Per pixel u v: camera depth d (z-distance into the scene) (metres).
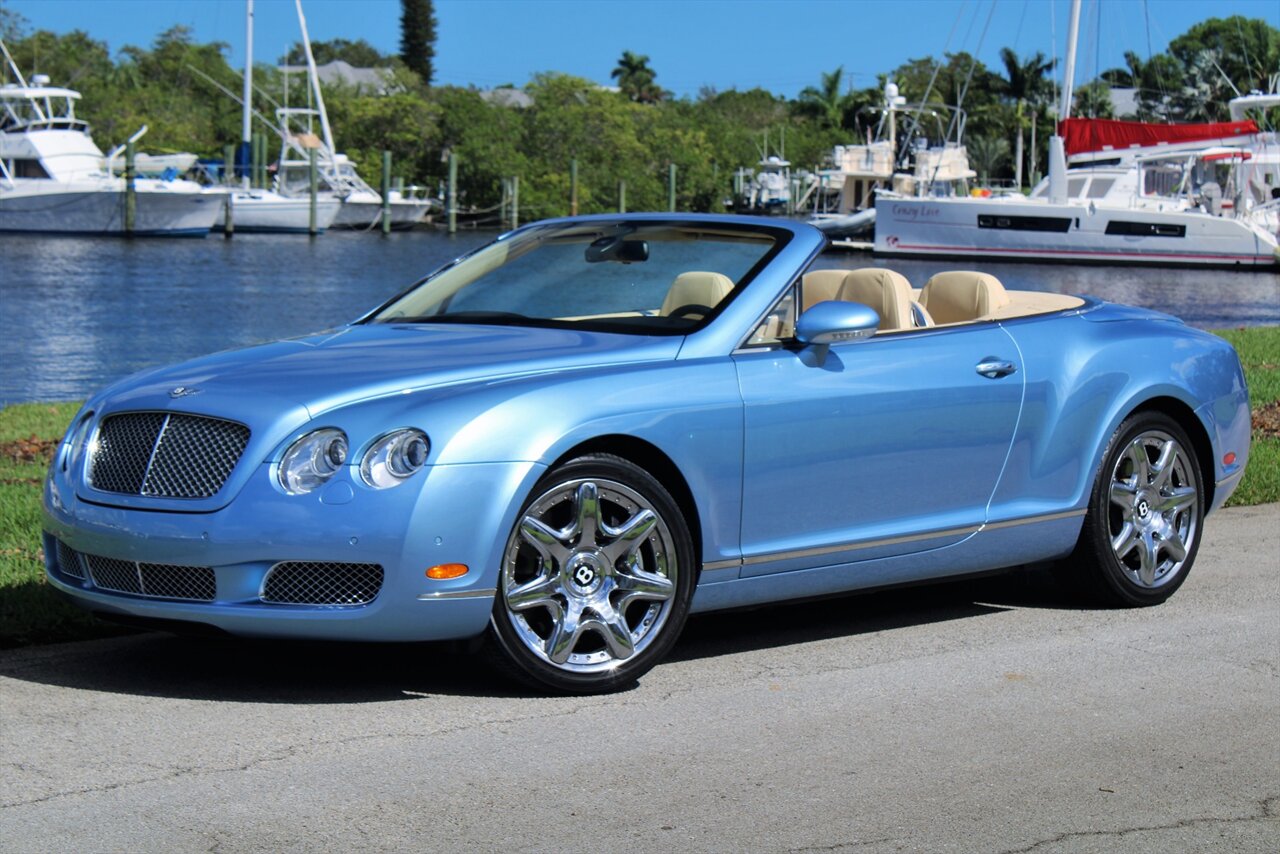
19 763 3.71
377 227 79.06
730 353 4.70
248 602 4.05
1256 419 10.66
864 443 4.88
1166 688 4.61
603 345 4.62
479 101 92.19
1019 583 6.09
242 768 3.70
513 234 5.71
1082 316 5.71
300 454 4.08
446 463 4.08
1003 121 100.56
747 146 105.69
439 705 4.25
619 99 101.75
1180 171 49.62
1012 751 3.99
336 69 150.12
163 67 112.81
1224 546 6.83
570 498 4.32
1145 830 3.47
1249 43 91.00
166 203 60.88
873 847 3.31
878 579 5.07
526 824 3.38
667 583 4.48
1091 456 5.50
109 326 27.86
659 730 4.08
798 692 4.48
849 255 59.94
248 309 32.12
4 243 55.28
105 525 4.19
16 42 93.56
